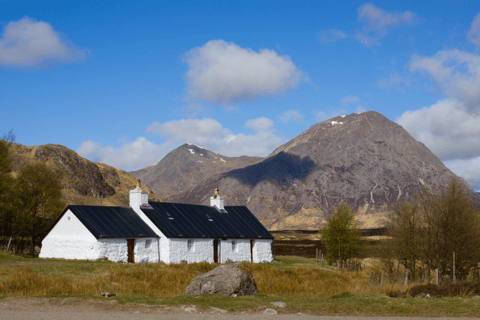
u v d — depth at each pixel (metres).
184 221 50.56
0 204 61.62
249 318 17.08
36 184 66.31
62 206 67.75
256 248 56.56
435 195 44.94
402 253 44.53
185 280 30.80
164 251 45.72
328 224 58.03
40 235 66.25
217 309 18.86
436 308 19.27
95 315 16.66
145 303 19.39
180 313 18.00
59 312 17.20
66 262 36.44
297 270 41.38
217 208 58.88
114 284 26.59
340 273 42.25
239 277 23.81
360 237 58.25
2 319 15.30
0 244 65.69
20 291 22.11
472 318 17.95
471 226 42.06
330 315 18.55
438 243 42.00
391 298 21.59
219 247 51.81
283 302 20.41
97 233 41.25
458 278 41.81
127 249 43.44
